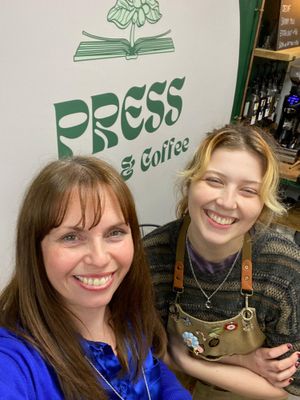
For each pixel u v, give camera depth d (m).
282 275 1.13
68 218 0.77
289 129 2.61
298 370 1.23
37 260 0.81
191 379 1.61
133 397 0.95
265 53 2.25
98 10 1.29
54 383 0.80
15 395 0.68
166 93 1.74
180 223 1.22
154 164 1.83
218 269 1.15
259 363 1.26
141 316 1.04
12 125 1.16
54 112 1.27
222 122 2.26
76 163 0.83
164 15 1.57
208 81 2.00
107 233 0.81
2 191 1.20
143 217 1.88
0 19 1.03
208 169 1.05
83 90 1.34
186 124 1.96
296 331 1.18
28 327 0.81
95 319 0.92
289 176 2.39
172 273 1.22
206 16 1.81
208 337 1.23
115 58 1.42
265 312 1.18
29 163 1.24
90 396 0.83
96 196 0.78
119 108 1.52
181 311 1.23
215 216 1.05
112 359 0.92
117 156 1.59
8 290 0.88
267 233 1.17
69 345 0.83
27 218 0.80
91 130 1.43
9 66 1.09
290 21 2.35
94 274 0.80
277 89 2.75
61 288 0.80
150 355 1.05
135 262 0.97
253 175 1.02
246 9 2.08
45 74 1.20
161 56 1.63
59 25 1.18
